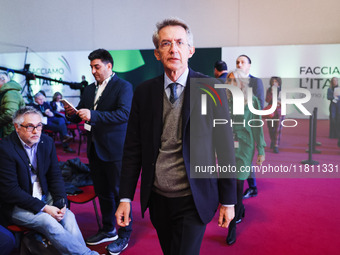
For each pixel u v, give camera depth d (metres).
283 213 3.19
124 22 8.55
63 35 8.82
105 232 2.57
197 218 1.31
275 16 7.84
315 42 7.71
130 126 1.47
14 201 1.90
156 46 1.35
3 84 3.53
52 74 8.79
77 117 2.55
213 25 8.09
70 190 2.48
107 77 2.41
